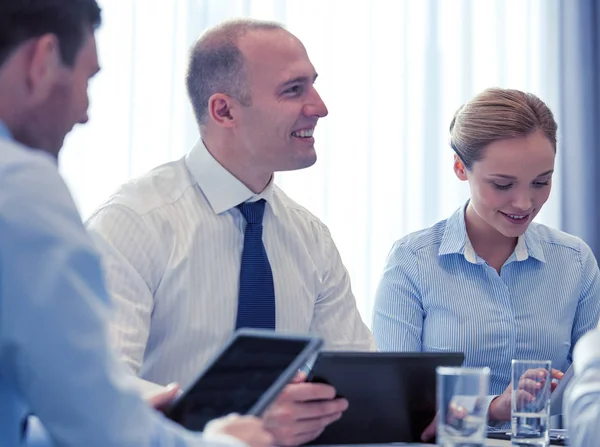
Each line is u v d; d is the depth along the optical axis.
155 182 2.21
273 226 2.28
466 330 2.65
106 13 3.82
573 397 1.46
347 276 2.41
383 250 4.21
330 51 4.16
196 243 2.16
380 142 4.23
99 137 3.78
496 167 2.49
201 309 2.13
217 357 1.52
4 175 1.05
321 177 4.11
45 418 1.03
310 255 2.33
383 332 2.71
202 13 3.93
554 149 2.53
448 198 4.32
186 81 2.28
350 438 1.76
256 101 2.16
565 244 2.79
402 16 4.28
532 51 4.53
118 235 2.07
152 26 3.88
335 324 2.34
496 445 1.77
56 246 1.04
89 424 1.02
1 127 1.20
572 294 2.72
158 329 2.12
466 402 1.37
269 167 2.22
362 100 4.21
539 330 2.68
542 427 1.69
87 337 1.03
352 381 1.72
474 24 4.43
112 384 1.04
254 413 1.29
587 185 4.49
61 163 3.73
